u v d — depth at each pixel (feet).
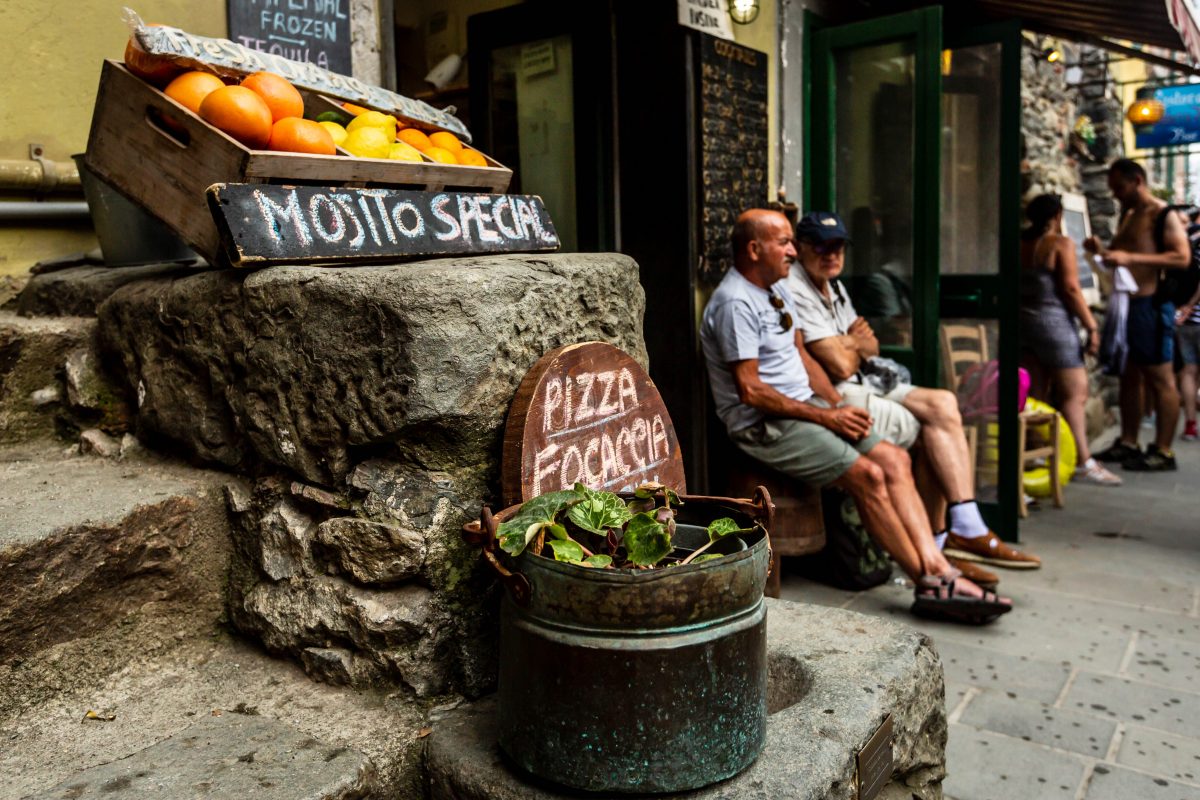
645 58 12.82
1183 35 15.06
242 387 6.37
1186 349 24.14
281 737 5.35
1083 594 12.98
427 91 16.55
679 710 4.74
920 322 14.80
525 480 5.81
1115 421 26.55
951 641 11.43
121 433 7.45
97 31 8.50
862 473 11.50
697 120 12.80
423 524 5.77
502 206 7.45
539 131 14.44
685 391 13.12
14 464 7.11
